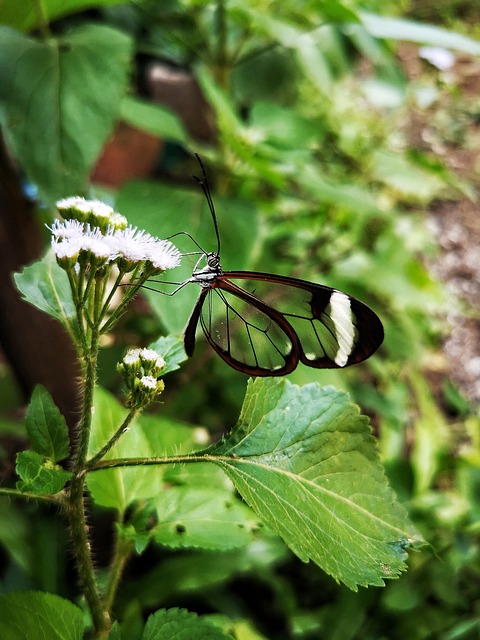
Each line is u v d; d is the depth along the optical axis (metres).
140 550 0.25
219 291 0.29
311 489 0.24
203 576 0.34
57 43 0.31
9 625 0.23
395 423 0.45
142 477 0.27
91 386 0.23
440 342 0.72
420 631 0.37
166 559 0.35
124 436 0.27
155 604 0.35
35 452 0.24
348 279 0.51
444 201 0.95
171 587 0.34
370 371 0.58
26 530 0.35
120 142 0.65
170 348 0.25
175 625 0.24
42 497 0.24
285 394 0.25
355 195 0.42
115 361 0.40
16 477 0.36
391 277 0.52
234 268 0.32
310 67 0.47
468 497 0.41
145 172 0.72
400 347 0.53
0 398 0.46
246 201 0.34
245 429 0.24
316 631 0.38
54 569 0.34
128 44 0.31
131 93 0.68
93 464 0.24
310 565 0.43
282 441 0.24
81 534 0.24
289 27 0.39
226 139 0.35
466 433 0.54
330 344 0.27
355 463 0.24
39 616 0.23
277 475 0.24
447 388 0.55
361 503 0.24
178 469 0.28
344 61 0.50
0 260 0.35
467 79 1.15
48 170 0.30
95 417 0.26
